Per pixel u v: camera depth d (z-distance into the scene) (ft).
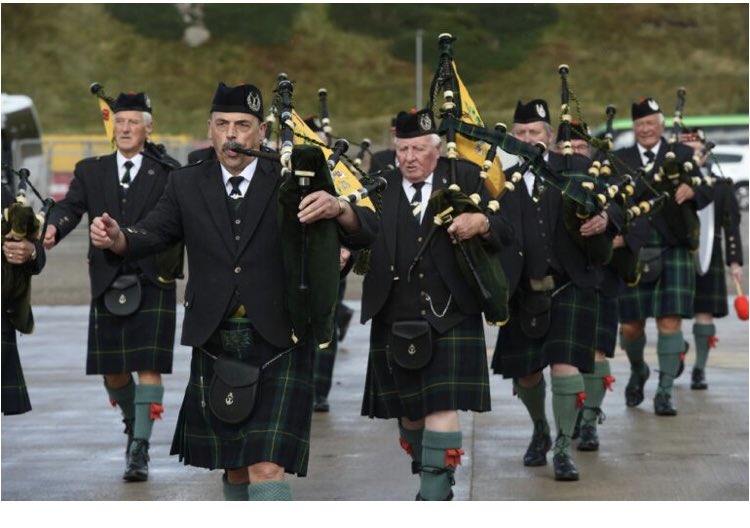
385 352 34.78
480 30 335.06
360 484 38.27
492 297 33.12
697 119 271.90
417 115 34.45
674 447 43.73
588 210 38.70
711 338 56.90
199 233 29.12
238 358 28.68
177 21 337.72
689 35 349.20
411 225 34.30
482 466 40.88
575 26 344.90
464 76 317.83
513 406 51.44
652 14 351.05
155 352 40.86
